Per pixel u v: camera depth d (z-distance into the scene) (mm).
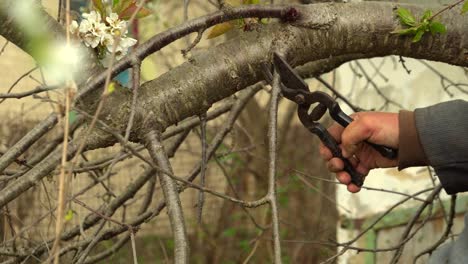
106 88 1714
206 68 2236
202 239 7574
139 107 2168
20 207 4031
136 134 2176
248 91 3367
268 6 2240
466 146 2098
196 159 7336
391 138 2209
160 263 6730
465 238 2092
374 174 5039
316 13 2297
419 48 2400
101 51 2150
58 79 1922
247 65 2250
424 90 4898
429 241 4633
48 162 2109
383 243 4961
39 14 2082
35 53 2066
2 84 5938
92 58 2145
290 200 7629
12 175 2678
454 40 2381
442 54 2408
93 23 2092
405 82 5012
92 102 2139
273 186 1957
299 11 2279
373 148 2338
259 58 2252
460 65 2441
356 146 2260
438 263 2148
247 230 7512
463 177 2113
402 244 3148
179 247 1884
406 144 2164
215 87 2242
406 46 2393
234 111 3338
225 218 7578
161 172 1921
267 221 7020
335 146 2314
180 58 6246
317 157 8016
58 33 2109
